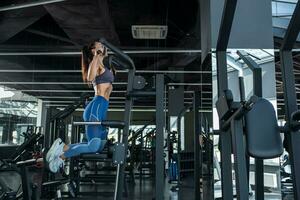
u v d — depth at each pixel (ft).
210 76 8.80
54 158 8.51
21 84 31.73
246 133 5.88
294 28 5.98
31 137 13.35
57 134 15.89
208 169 9.11
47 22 19.42
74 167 18.45
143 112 31.68
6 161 10.90
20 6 13.78
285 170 11.35
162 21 18.54
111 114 29.30
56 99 34.40
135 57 24.31
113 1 15.93
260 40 9.03
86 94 13.65
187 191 19.89
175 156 24.40
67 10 14.24
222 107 5.68
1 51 21.84
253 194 7.98
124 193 17.22
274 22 16.03
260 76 6.94
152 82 8.04
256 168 7.71
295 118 5.84
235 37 9.00
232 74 8.55
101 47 8.55
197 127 12.67
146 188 20.72
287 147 6.15
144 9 17.02
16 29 17.66
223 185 6.06
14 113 32.32
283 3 15.96
